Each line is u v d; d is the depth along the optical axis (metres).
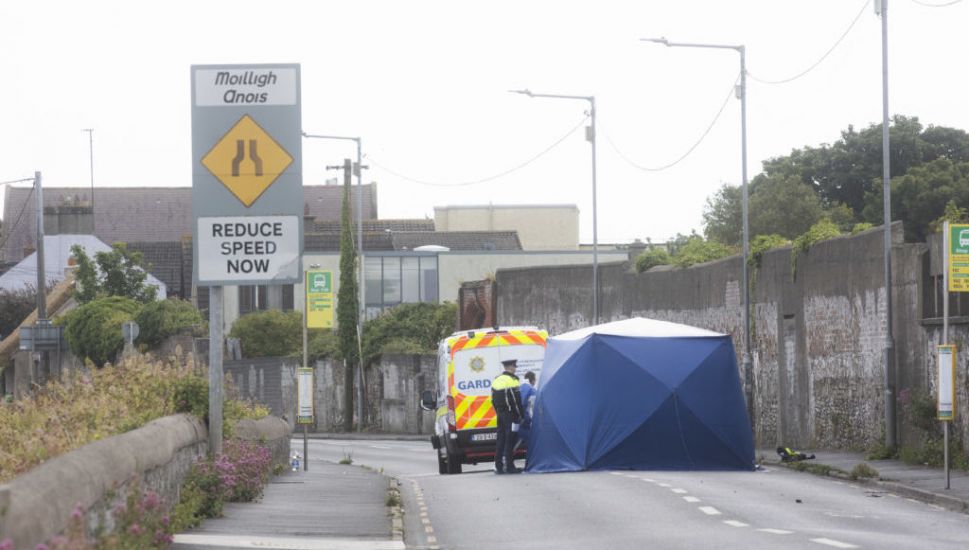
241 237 58.69
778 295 113.94
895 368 89.31
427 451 136.38
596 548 42.78
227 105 58.94
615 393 82.19
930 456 81.00
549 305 176.00
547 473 81.50
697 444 82.25
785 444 112.75
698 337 83.50
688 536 45.41
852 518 52.81
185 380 58.00
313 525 49.94
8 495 23.67
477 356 92.69
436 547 44.88
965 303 79.38
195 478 51.75
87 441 42.41
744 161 114.44
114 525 34.09
